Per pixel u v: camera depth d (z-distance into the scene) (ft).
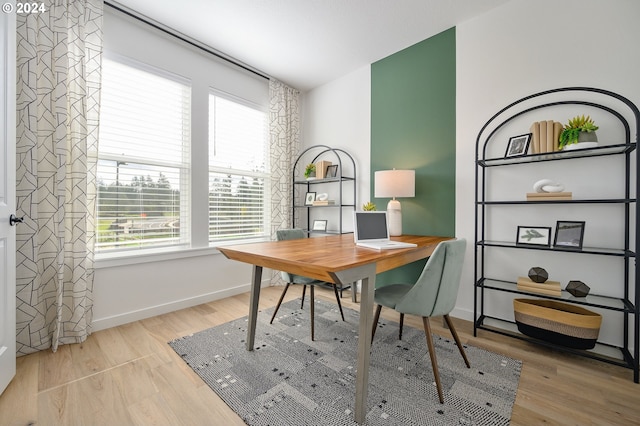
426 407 4.39
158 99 8.52
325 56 9.93
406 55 9.40
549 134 6.19
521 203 6.41
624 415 4.23
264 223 11.72
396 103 9.68
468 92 8.06
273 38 8.86
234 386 4.92
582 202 5.74
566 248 6.03
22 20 5.76
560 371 5.40
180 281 8.86
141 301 7.99
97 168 7.29
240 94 10.59
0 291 4.67
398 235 8.57
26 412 4.28
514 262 7.28
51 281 6.31
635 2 5.81
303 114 12.96
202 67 9.41
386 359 5.81
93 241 6.89
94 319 7.13
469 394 4.70
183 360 5.77
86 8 6.75
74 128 6.53
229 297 10.05
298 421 4.12
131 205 8.00
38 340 6.07
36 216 5.99
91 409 4.36
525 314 6.40
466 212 8.14
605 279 6.14
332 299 9.87
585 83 6.31
